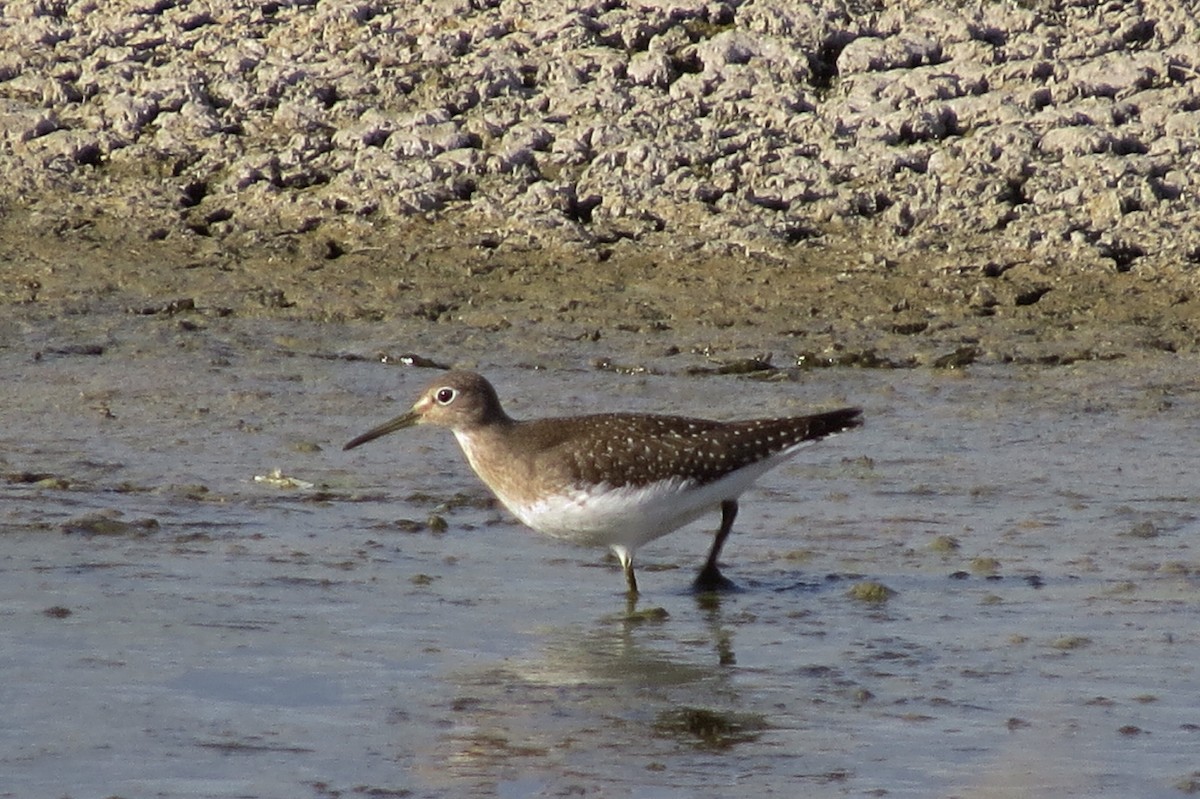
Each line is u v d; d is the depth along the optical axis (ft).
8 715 28.58
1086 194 61.41
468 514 41.83
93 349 53.31
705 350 54.44
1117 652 32.55
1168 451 46.60
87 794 25.59
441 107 66.03
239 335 55.06
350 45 69.15
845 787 26.20
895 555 38.91
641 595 36.55
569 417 38.14
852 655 32.55
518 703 29.84
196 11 70.95
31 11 71.15
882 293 58.18
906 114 64.18
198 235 62.03
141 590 35.17
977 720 29.12
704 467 36.29
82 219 62.28
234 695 29.84
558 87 66.33
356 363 53.31
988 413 49.75
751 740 28.22
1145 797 25.71
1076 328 56.18
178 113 66.74
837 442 47.32
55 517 39.60
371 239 61.67
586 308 57.31
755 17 68.49
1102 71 65.26
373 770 26.73
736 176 63.21
